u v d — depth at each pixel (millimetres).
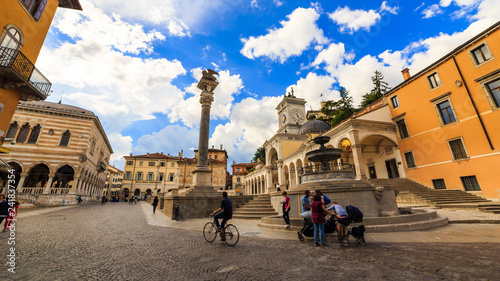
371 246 5695
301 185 11586
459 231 7496
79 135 29234
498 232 7207
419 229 7891
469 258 4469
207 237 7227
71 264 4520
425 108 20453
